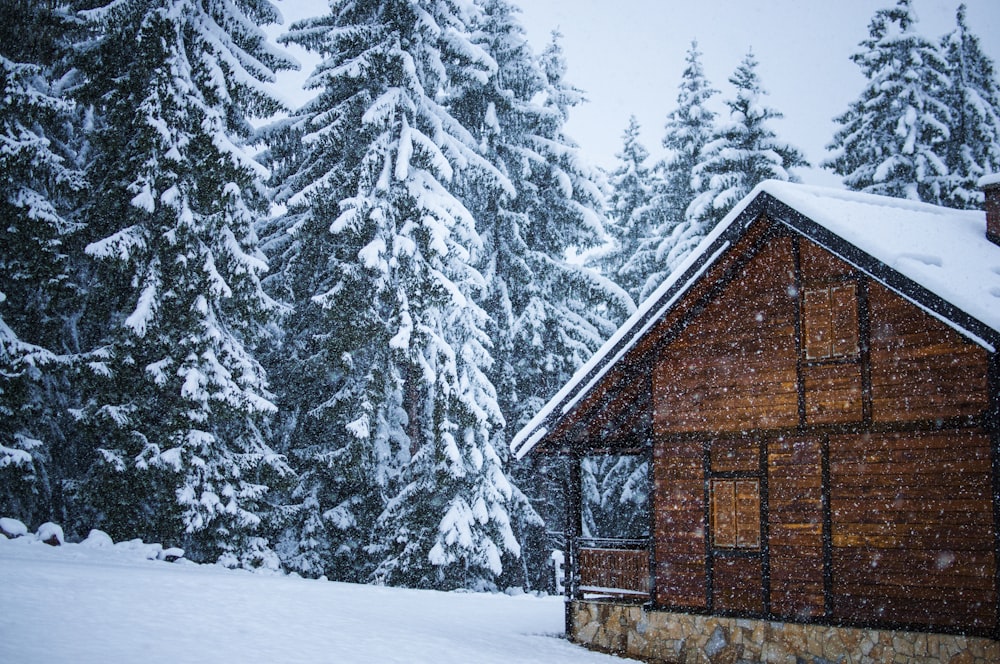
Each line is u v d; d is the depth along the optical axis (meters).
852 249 13.40
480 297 29.30
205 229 23.16
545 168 30.92
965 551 12.47
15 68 21.22
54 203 24.89
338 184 25.89
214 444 23.02
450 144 26.52
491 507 25.95
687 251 32.16
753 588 14.74
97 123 26.00
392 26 26.28
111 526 23.08
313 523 26.45
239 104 24.23
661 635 15.80
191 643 12.05
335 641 13.62
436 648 14.20
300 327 28.45
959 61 35.91
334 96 27.08
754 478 15.06
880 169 31.92
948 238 15.03
